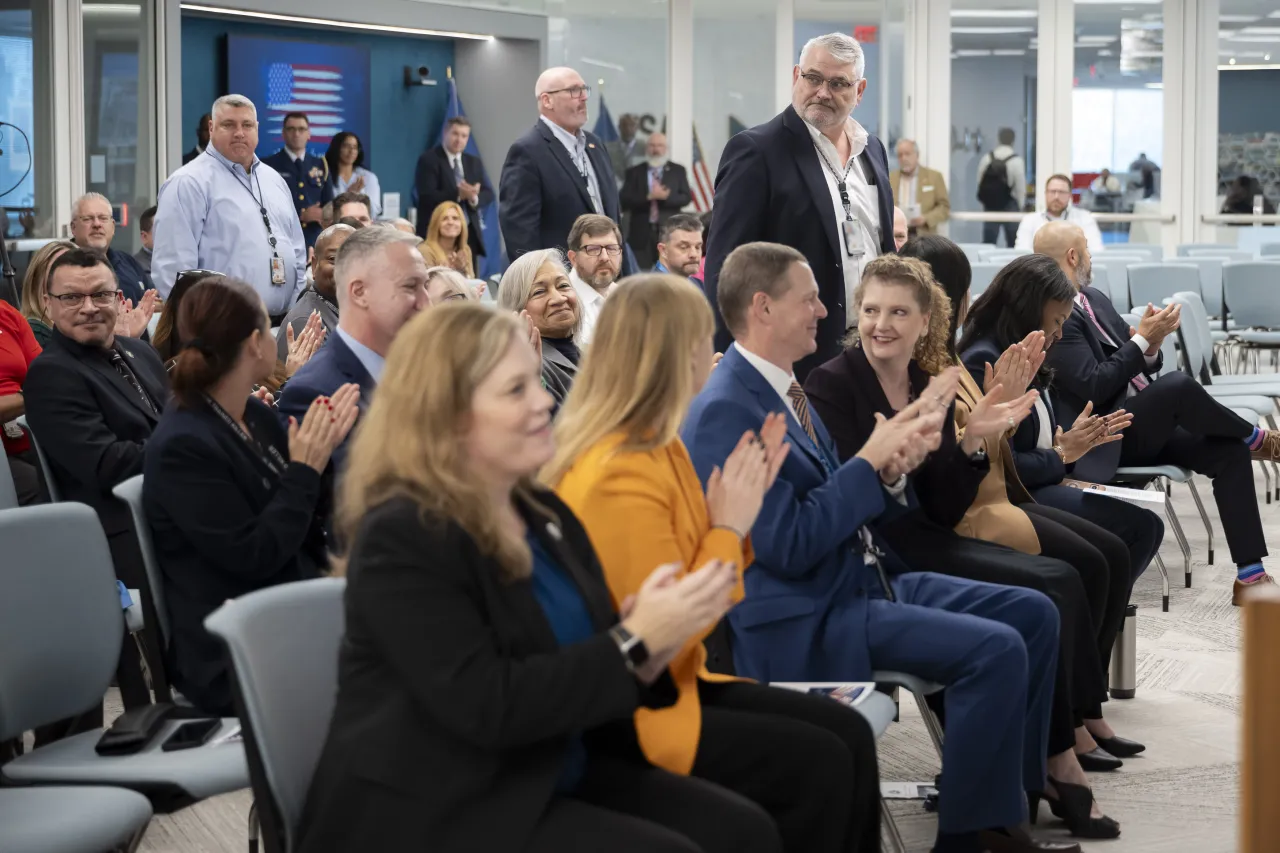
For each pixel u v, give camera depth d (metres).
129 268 6.86
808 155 4.33
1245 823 1.27
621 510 2.18
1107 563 3.47
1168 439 4.72
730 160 4.38
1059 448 4.00
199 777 2.28
